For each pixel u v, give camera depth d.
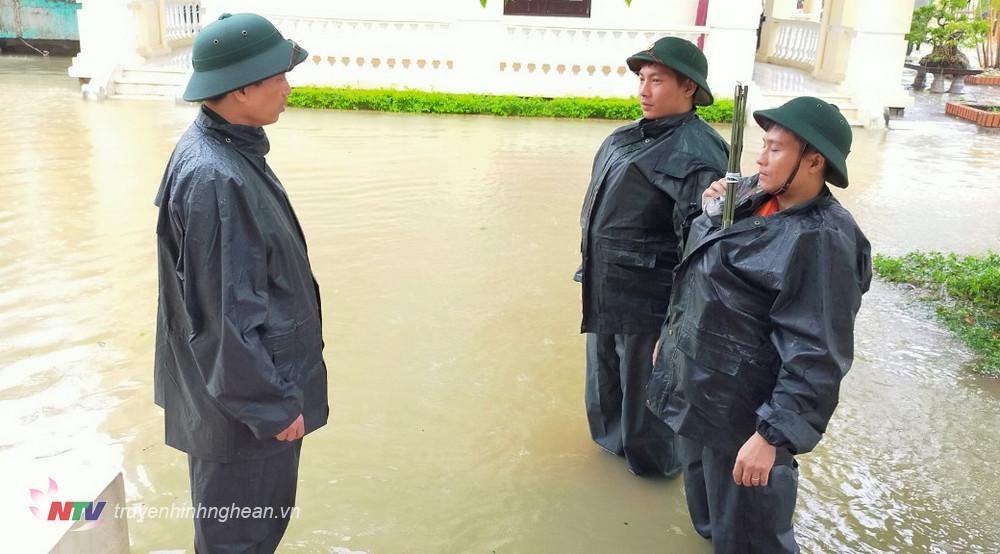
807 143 2.22
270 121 2.23
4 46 17.78
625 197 3.08
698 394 2.49
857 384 4.45
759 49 17.69
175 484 3.31
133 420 3.78
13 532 2.27
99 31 12.81
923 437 3.91
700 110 12.20
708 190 2.65
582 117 12.47
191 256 2.07
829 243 2.24
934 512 3.32
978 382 4.52
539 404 4.09
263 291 2.14
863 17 12.86
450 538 3.06
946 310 5.50
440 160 9.23
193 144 2.14
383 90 12.55
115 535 2.58
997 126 13.03
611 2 14.84
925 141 11.88
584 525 3.17
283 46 2.18
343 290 5.41
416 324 4.95
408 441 3.71
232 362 2.06
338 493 3.30
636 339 3.23
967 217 7.87
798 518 3.25
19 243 6.08
